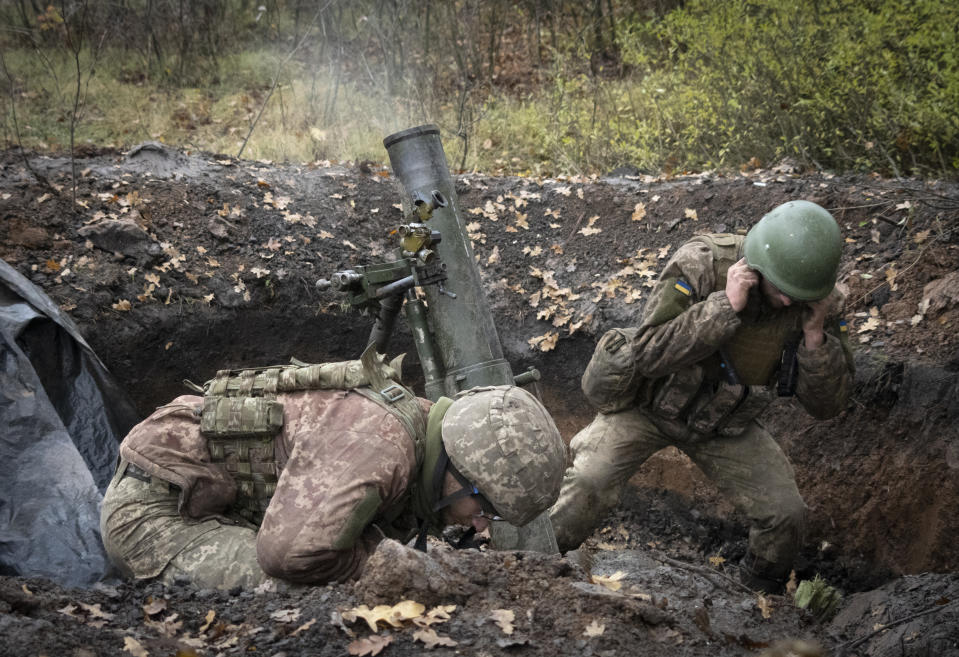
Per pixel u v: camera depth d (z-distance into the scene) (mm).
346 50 9062
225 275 5117
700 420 3340
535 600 2213
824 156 6199
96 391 4133
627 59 7891
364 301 3521
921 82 6059
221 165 5895
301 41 8828
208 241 5266
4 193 5062
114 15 9375
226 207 5477
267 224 5480
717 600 2875
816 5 6523
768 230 2926
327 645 1986
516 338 5242
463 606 2170
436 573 2172
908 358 3963
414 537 2488
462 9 9125
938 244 4543
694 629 2268
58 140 7176
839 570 4059
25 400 3604
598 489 3479
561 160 7098
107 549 2457
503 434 2160
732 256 3127
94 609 2109
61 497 3307
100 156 5836
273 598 2221
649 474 4867
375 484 2129
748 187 5430
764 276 2922
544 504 2188
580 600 2201
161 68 8930
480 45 9547
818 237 2867
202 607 2186
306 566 2121
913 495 3781
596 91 7883
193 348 4953
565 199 5816
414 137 3875
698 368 3232
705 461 3500
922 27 5902
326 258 5410
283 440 2293
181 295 4938
